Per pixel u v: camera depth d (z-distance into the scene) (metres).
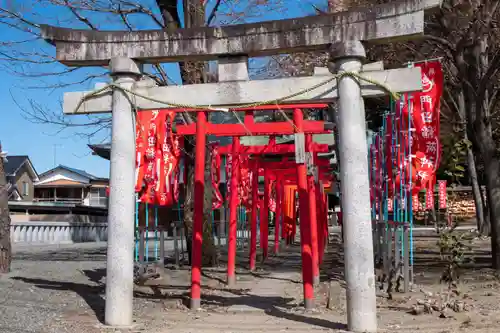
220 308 8.30
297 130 7.89
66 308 7.71
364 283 6.18
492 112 15.12
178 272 12.58
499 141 12.96
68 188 50.41
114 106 6.95
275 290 10.32
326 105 8.80
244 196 14.73
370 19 6.35
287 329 6.64
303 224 8.05
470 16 11.81
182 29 6.85
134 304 8.50
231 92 6.76
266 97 6.68
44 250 21.38
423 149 9.17
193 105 6.82
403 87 6.32
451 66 14.91
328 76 6.58
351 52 6.34
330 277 12.39
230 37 6.75
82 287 9.73
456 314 7.38
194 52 6.83
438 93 9.07
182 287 10.43
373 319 6.18
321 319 7.28
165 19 12.98
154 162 9.70
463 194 32.34
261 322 7.15
